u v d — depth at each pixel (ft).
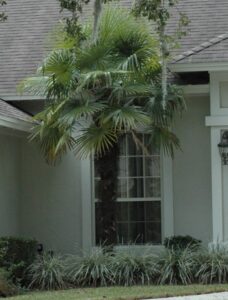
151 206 48.21
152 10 33.88
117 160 43.62
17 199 48.80
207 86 45.42
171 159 47.39
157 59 42.01
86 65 41.57
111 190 43.06
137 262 40.11
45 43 53.01
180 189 47.34
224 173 44.19
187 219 47.11
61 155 46.93
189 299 32.99
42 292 37.68
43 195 49.19
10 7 58.49
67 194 48.88
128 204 48.37
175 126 47.32
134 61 40.68
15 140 48.57
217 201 44.06
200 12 52.65
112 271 39.70
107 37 42.04
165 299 33.06
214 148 44.24
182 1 54.49
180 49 48.14
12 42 53.93
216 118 44.14
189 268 39.24
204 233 46.78
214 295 34.24
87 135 40.19
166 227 47.26
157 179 48.24
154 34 47.67
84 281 39.81
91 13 52.16
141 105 42.09
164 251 41.83
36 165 49.32
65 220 48.83
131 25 42.39
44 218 49.06
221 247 41.47
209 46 43.70
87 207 48.37
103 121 39.37
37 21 56.13
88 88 40.75
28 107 49.08
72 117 39.22
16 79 49.26
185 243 44.37
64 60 40.52
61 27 49.75
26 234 49.19
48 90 41.45
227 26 50.31
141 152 48.29
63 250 48.55
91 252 42.42
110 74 39.75
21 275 39.91
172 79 46.80
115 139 41.29
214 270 39.11
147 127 42.70
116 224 45.91
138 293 35.22
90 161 48.49
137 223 48.16
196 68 43.06
